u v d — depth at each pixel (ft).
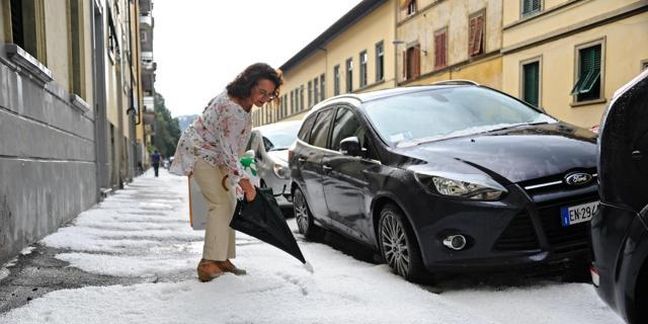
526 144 14.10
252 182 14.37
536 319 10.69
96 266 15.34
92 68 35.14
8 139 15.75
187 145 13.47
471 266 12.50
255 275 13.89
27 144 17.85
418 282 13.65
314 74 149.59
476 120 16.97
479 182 12.59
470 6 81.82
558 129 15.80
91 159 33.27
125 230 22.89
